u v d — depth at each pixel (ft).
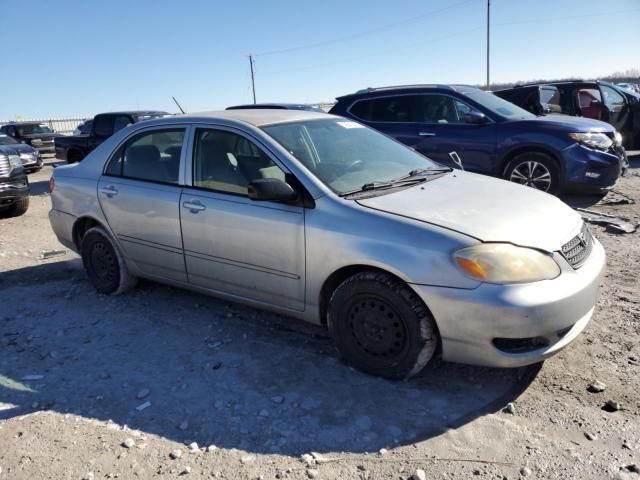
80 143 47.83
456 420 9.67
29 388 11.39
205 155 13.42
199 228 13.15
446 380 10.93
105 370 11.98
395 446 9.05
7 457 9.20
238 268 12.69
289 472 8.54
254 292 12.67
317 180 11.61
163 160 14.34
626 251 18.20
